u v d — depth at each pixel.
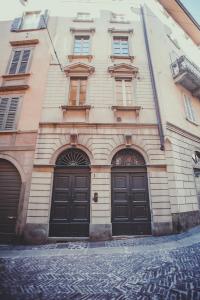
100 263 5.07
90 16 12.12
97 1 12.55
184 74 10.59
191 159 9.95
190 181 9.34
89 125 8.80
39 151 8.40
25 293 3.58
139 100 9.49
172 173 8.51
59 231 7.59
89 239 7.39
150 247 6.21
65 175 8.27
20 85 9.54
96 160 8.33
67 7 12.23
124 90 9.86
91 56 10.46
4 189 8.12
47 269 4.73
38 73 10.03
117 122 8.89
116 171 8.38
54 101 9.34
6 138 8.71
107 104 9.33
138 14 12.23
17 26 11.62
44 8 12.11
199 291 3.51
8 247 6.78
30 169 8.21
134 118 9.11
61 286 3.86
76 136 8.57
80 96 9.71
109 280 4.09
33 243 7.23
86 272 4.52
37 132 8.69
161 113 9.13
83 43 11.22
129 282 3.97
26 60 10.58
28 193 7.91
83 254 5.82
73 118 9.05
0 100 9.49
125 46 11.27
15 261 5.31
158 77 10.23
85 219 7.75
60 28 11.40
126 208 7.96
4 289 3.73
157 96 9.23
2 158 8.38
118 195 8.12
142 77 10.03
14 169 8.37
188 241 6.61
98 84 9.76
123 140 8.66
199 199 9.62
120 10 12.40
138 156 8.71
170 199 8.12
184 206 8.38
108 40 11.15
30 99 9.41
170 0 13.79
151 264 4.87
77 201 7.95
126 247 6.37
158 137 8.76
